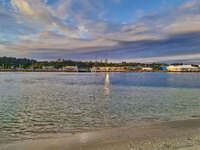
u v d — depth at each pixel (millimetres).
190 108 17469
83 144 7410
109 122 12164
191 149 6359
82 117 13734
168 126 10008
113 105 19234
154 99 23828
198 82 61875
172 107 18094
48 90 35938
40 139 8352
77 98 24891
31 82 60062
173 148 6652
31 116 14156
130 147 6910
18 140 8586
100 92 32625
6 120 12789
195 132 8711
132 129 9680
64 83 56406
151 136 8234
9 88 39625
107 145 7219
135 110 16500
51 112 15578
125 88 41031
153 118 13312
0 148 7199
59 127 11000
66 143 7590
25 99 23719
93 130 10242
